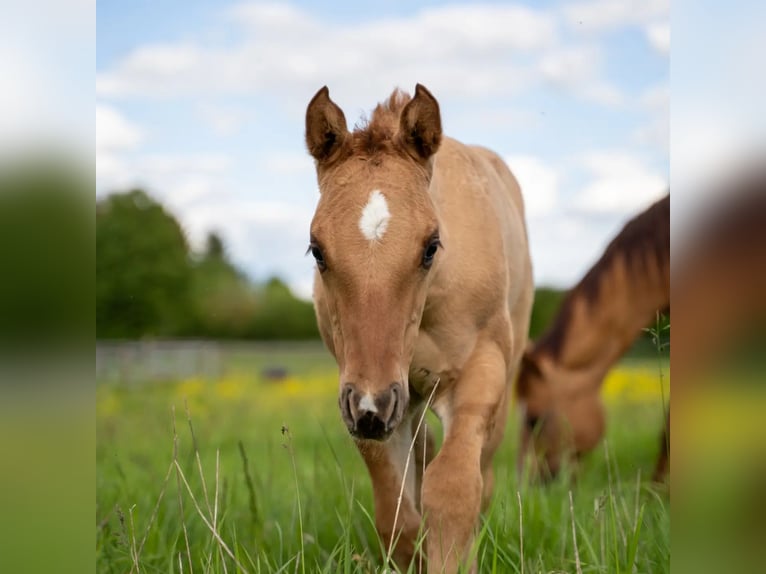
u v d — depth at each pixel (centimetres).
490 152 577
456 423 400
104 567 404
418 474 454
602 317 768
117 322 3297
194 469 587
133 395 1415
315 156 384
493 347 432
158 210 3428
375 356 332
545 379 774
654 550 383
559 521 460
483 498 485
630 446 780
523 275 538
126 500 459
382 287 337
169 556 398
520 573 372
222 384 1642
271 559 405
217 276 4025
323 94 378
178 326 3481
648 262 753
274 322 3878
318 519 471
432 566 358
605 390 1277
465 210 431
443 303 406
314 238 351
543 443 765
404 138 377
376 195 349
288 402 1346
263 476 628
